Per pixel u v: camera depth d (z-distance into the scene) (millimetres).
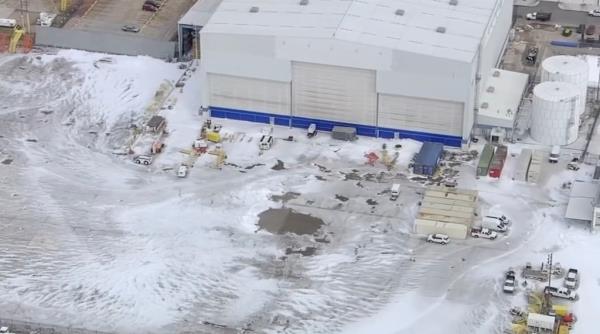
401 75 131000
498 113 134625
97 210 125250
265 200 126000
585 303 111062
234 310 111250
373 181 128625
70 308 111812
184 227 122375
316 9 136500
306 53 132750
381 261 116938
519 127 136750
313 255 117938
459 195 124438
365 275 115125
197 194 127312
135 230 122062
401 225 121688
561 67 137125
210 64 136875
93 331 108625
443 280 114250
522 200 125250
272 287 113938
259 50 134125
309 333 108375
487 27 136250
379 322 109375
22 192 128375
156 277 115438
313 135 136625
